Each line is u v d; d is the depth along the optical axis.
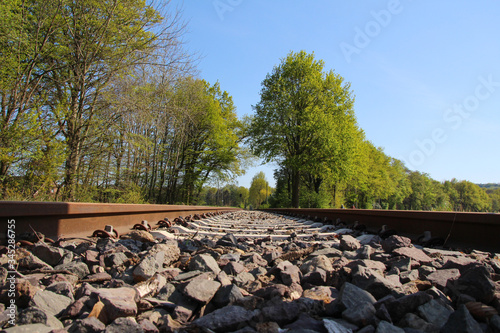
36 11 9.34
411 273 2.38
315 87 32.09
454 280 1.84
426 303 1.60
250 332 1.43
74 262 2.55
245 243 4.68
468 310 1.47
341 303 1.61
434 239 4.09
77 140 10.67
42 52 9.72
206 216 12.08
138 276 2.25
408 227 4.94
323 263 2.62
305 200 40.00
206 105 28.08
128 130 12.63
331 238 5.39
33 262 2.39
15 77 8.85
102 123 11.55
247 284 2.21
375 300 1.73
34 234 3.10
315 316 1.61
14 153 8.26
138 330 1.40
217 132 31.34
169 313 1.75
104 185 13.20
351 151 31.08
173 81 13.98
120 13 11.13
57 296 1.80
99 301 1.65
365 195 50.19
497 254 3.19
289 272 2.29
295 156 31.69
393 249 3.23
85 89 11.15
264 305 1.75
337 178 31.56
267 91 34.56
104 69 11.53
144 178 18.28
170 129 20.81
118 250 2.97
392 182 56.47
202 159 33.75
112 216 4.95
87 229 4.22
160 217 7.49
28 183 8.86
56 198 9.69
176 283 2.11
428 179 80.75
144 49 11.47
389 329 1.38
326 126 29.83
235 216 15.64
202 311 1.78
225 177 36.19
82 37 11.07
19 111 8.82
